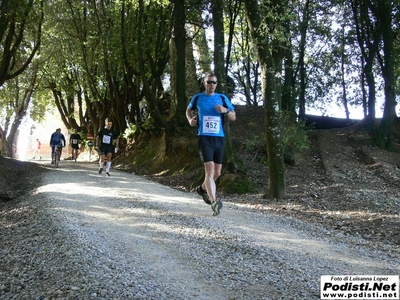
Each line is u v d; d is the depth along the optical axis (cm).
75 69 3042
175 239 630
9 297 454
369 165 1606
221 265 515
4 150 3547
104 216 798
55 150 2091
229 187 1266
